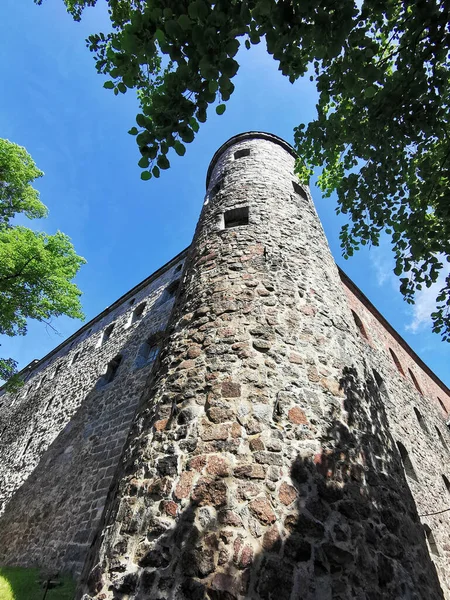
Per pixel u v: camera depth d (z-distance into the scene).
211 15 2.50
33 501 9.68
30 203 11.06
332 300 5.79
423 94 4.38
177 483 3.25
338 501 3.28
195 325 4.88
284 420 3.68
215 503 3.02
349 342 5.29
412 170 5.70
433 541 6.98
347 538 3.06
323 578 2.75
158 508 3.15
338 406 4.13
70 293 11.25
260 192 7.79
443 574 6.62
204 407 3.79
